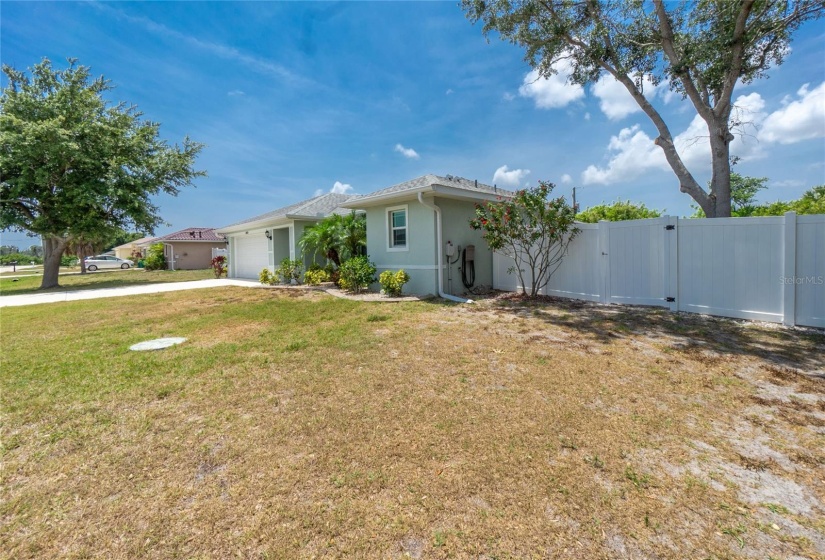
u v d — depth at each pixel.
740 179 16.72
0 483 2.30
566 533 1.83
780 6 7.21
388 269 11.18
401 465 2.41
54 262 17.30
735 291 6.27
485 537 1.81
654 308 7.26
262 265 17.86
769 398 3.34
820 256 5.48
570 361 4.40
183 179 20.38
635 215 18.34
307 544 1.79
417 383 3.82
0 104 15.89
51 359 4.86
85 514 2.03
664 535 1.81
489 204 8.90
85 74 17.75
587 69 10.41
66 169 16.72
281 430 2.90
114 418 3.15
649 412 3.10
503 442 2.67
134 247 43.78
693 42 7.98
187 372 4.28
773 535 1.79
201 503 2.10
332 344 5.34
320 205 16.17
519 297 9.19
